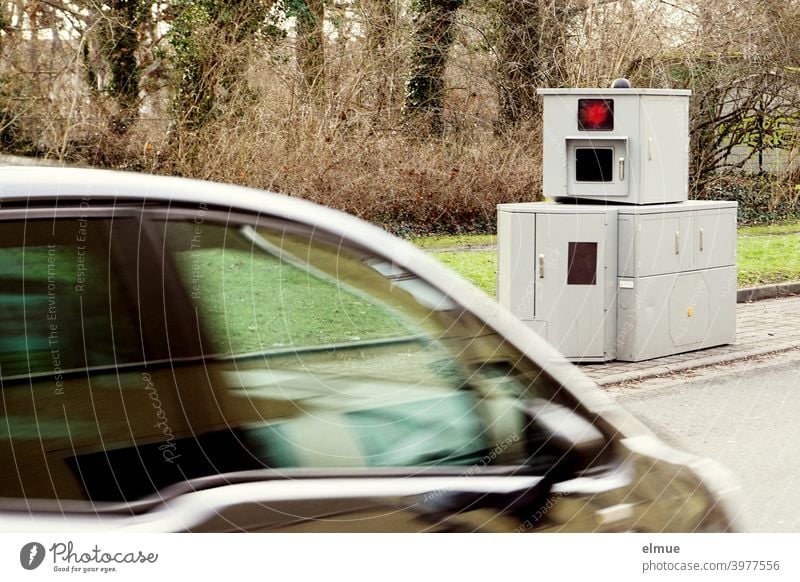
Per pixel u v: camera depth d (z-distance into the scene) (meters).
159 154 12.55
